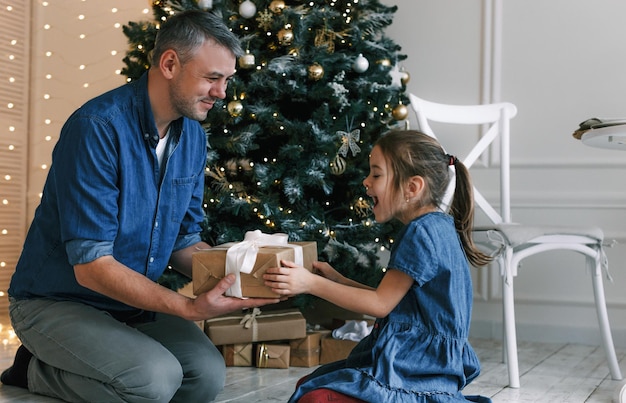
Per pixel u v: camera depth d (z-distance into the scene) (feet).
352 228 9.67
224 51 5.48
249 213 9.32
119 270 5.19
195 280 5.21
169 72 5.48
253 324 8.27
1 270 14.05
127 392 5.38
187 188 6.06
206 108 5.65
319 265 5.59
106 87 14.94
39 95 15.01
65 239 5.30
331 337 8.66
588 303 10.48
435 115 9.50
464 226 5.50
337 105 9.54
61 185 5.35
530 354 9.53
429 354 4.90
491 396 7.03
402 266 4.87
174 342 5.93
